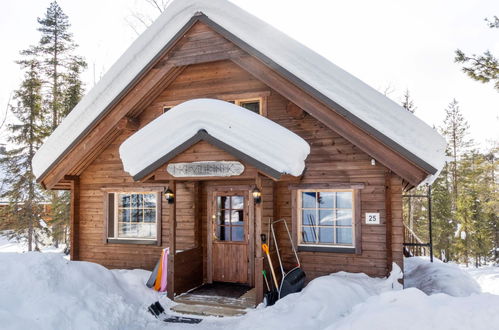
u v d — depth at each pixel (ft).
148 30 24.88
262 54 22.50
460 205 81.25
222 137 19.39
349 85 20.90
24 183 60.95
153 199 28.40
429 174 19.97
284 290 19.88
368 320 12.91
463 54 36.04
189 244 25.99
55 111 66.44
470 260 86.94
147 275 25.48
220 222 25.85
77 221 29.19
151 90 26.68
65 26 73.10
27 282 17.40
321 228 23.75
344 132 21.42
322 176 23.40
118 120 26.55
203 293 22.58
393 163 20.63
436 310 12.73
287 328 15.51
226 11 23.30
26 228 61.67
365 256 22.18
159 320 19.06
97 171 29.32
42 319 15.57
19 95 61.57
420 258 36.09
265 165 18.40
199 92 26.96
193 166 20.10
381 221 22.03
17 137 60.85
